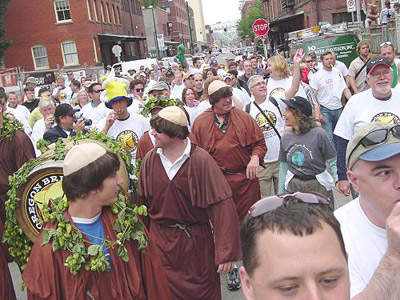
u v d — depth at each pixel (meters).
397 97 4.82
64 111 5.75
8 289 4.12
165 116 3.90
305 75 10.34
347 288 1.45
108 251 2.79
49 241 2.74
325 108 9.12
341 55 15.51
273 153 6.35
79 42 39.69
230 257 3.88
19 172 3.86
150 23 74.31
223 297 5.08
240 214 5.43
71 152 2.78
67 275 2.70
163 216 4.05
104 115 8.78
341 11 36.44
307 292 1.41
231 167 5.37
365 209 2.35
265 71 12.94
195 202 3.98
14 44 40.12
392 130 2.23
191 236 4.06
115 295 2.77
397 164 2.22
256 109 6.38
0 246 4.14
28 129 9.38
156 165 4.05
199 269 4.11
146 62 28.86
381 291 1.70
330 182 4.93
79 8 39.34
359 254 2.31
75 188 2.73
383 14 16.31
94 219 2.82
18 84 22.23
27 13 39.72
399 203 1.75
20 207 3.81
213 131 5.39
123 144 5.86
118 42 43.94
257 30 19.34
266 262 1.44
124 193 3.39
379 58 4.77
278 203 1.54
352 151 2.32
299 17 41.53
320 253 1.42
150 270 3.01
